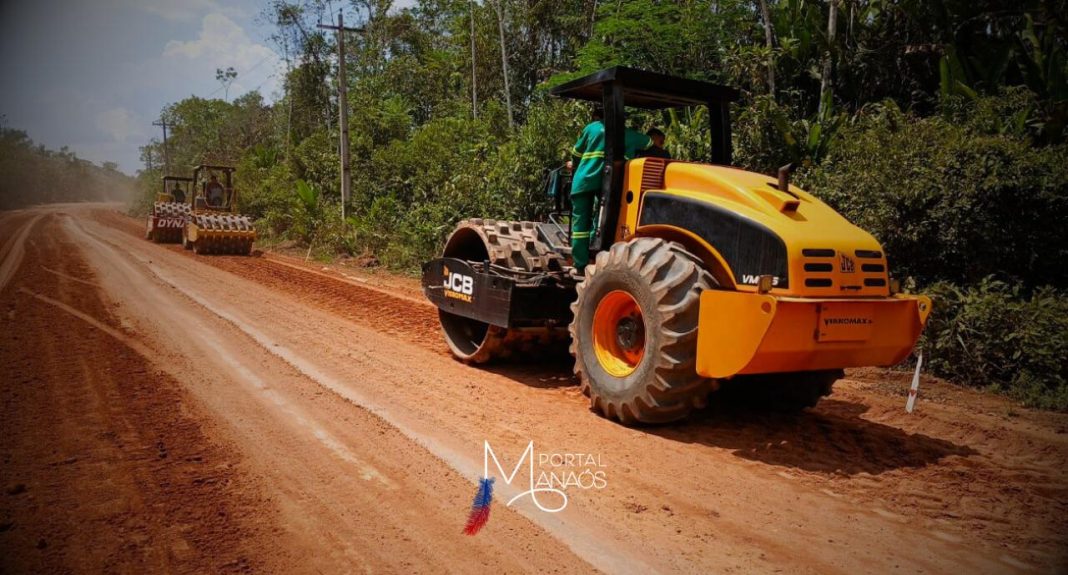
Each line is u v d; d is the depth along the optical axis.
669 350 4.40
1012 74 11.62
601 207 5.48
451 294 6.70
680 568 2.87
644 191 5.20
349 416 4.68
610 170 5.35
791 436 4.74
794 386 5.11
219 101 51.16
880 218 7.33
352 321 8.40
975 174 6.99
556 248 6.30
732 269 4.46
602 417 4.96
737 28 15.11
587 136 5.61
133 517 3.14
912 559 3.02
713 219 4.60
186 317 8.10
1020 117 8.63
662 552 3.00
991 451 4.64
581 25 21.12
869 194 7.54
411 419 4.68
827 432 4.86
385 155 20.17
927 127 7.89
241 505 3.31
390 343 7.21
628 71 5.28
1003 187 6.90
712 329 4.21
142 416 4.54
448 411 4.91
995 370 6.41
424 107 28.56
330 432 4.36
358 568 2.78
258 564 2.78
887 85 12.93
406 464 3.88
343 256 16.94
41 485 3.45
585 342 5.12
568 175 6.36
